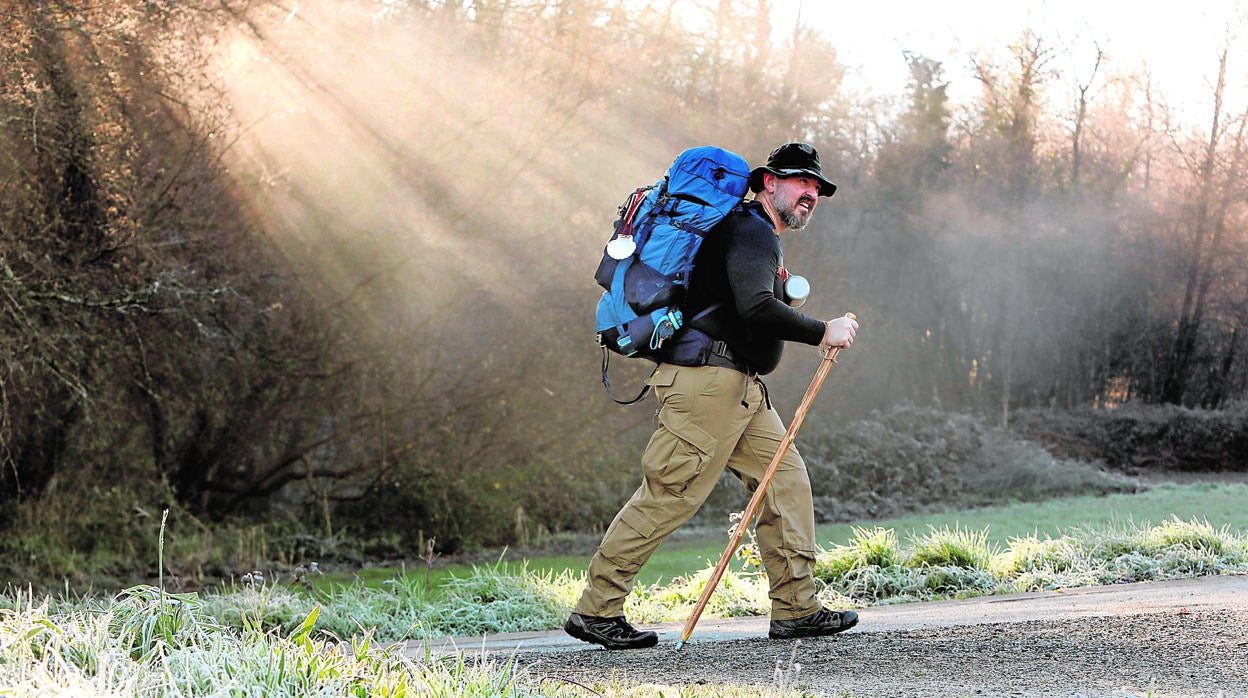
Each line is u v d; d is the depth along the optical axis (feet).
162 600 18.20
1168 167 160.76
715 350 20.79
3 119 50.88
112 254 57.98
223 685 14.10
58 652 14.94
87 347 59.06
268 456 74.43
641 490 21.70
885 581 36.88
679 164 20.99
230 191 65.77
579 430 83.76
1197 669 16.63
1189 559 38.42
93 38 53.72
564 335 80.43
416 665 16.37
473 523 75.46
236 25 62.75
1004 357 148.56
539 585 38.34
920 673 17.38
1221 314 162.91
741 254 20.42
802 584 21.84
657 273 20.43
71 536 63.00
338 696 14.20
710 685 16.87
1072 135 157.79
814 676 17.52
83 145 54.60
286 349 70.90
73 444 65.16
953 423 119.55
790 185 21.66
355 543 72.64
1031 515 82.28
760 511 21.85
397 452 76.07
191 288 61.05
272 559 66.74
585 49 74.90
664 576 49.93
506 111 72.84
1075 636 19.86
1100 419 141.69
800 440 105.50
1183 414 141.49
